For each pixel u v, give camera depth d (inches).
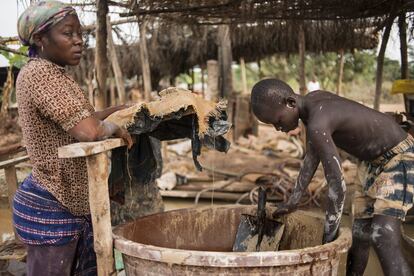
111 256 77.3
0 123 237.8
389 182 91.2
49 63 75.4
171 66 359.3
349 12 199.9
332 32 258.4
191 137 98.7
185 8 179.0
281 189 213.2
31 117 75.6
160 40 333.4
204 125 82.0
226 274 70.6
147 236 95.9
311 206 203.6
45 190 78.5
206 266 70.2
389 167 91.8
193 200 226.8
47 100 72.4
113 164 92.8
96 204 74.3
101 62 170.9
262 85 88.0
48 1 75.7
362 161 99.0
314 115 86.8
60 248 80.5
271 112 87.5
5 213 191.3
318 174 243.9
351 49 280.8
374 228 91.3
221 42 335.6
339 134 89.8
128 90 401.1
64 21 75.8
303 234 97.1
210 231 104.1
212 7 178.9
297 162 276.8
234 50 351.3
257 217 98.7
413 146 92.7
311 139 85.4
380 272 130.9
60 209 79.4
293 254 69.9
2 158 152.4
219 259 69.1
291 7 189.2
